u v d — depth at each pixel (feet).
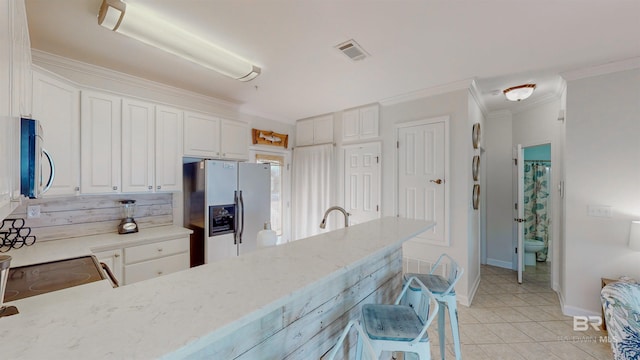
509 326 8.31
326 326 4.25
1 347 1.65
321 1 5.44
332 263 3.43
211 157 10.85
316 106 13.03
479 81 9.81
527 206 15.72
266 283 2.75
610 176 8.38
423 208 10.83
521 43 7.09
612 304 5.96
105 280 5.16
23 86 3.69
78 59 7.91
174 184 9.73
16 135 3.11
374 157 12.33
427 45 7.20
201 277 2.88
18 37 3.19
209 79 9.54
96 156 7.86
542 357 6.86
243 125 11.98
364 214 12.68
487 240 14.64
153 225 9.99
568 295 9.04
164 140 9.48
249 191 11.13
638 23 6.14
